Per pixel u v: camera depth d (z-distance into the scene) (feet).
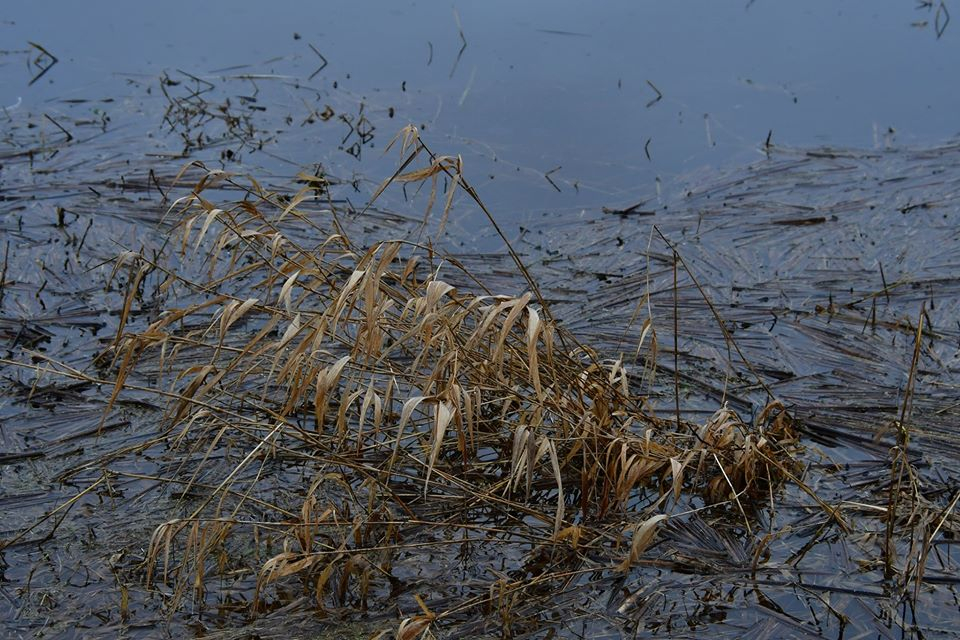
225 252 16.56
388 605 9.07
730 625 8.81
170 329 14.19
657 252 16.67
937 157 19.95
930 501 10.32
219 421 10.77
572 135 21.75
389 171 20.13
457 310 10.02
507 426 11.32
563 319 14.61
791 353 13.44
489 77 24.85
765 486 10.64
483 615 8.95
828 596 9.12
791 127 21.80
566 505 10.53
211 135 21.85
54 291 15.48
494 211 18.53
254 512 10.39
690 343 13.84
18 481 10.91
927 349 13.33
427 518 10.30
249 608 9.06
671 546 9.77
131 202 18.65
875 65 24.95
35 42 27.14
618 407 11.01
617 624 8.84
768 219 17.71
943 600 9.03
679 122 22.20
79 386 12.71
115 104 23.54
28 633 8.79
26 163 20.48
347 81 24.82
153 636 8.73
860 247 16.53
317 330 9.65
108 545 9.90
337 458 9.88
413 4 30.27
